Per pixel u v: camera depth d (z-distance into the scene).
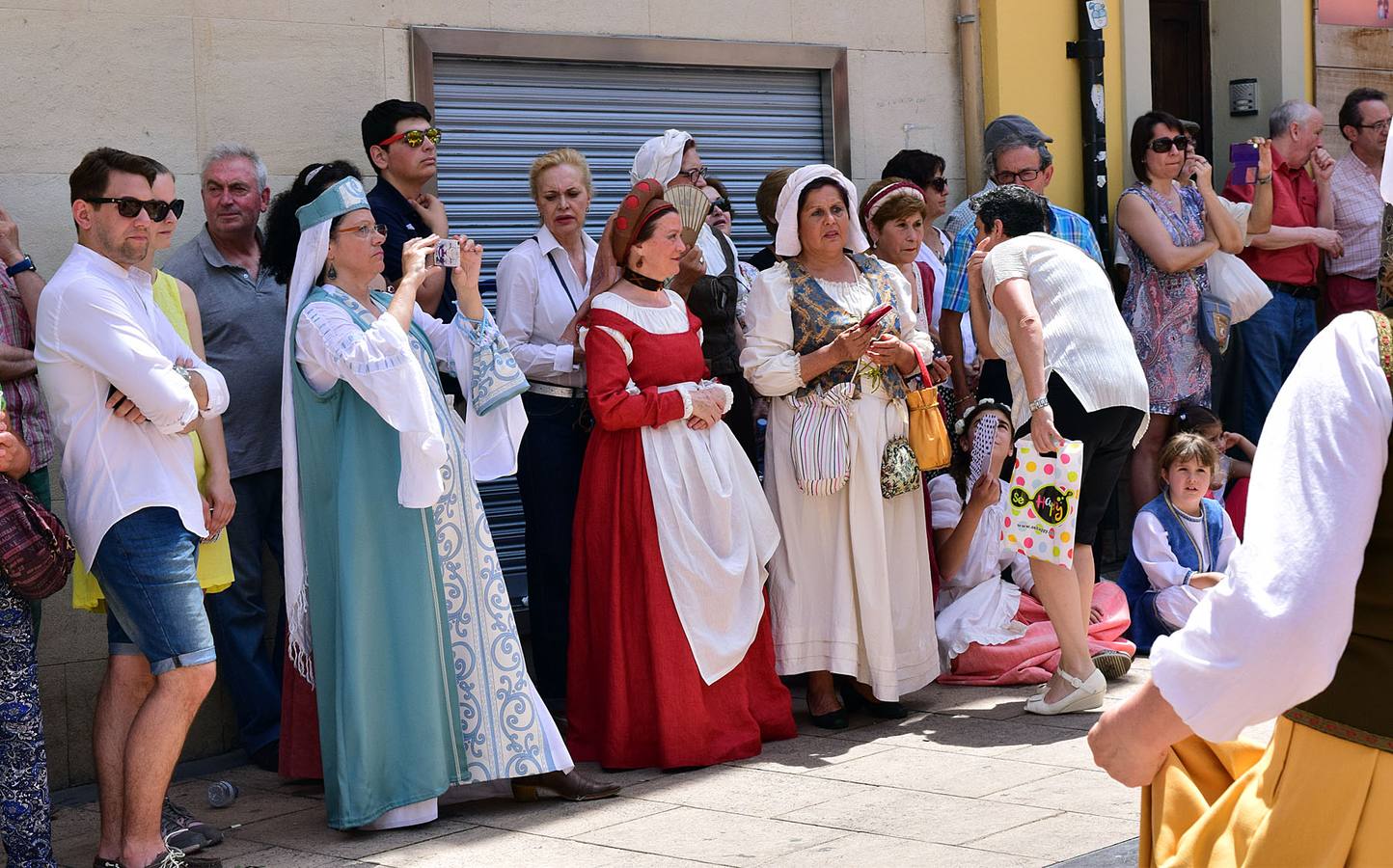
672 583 5.21
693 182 6.30
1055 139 8.09
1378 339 2.03
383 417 4.48
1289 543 1.98
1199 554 6.57
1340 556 1.95
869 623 5.57
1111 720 2.31
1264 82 9.12
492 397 4.90
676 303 5.54
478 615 4.75
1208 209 7.45
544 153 6.75
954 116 7.89
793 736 5.53
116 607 4.18
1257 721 2.03
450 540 4.75
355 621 4.56
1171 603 6.43
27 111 5.42
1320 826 2.09
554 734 4.80
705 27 7.09
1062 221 7.09
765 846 4.18
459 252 4.91
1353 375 2.02
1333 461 1.99
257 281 5.62
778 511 5.70
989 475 6.13
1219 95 9.29
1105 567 8.09
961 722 5.56
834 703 5.69
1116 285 7.98
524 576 6.68
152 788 4.20
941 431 5.69
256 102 5.90
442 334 5.12
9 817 3.97
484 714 4.73
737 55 7.17
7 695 3.95
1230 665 2.00
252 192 5.54
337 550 4.63
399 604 4.62
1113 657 5.98
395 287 5.61
